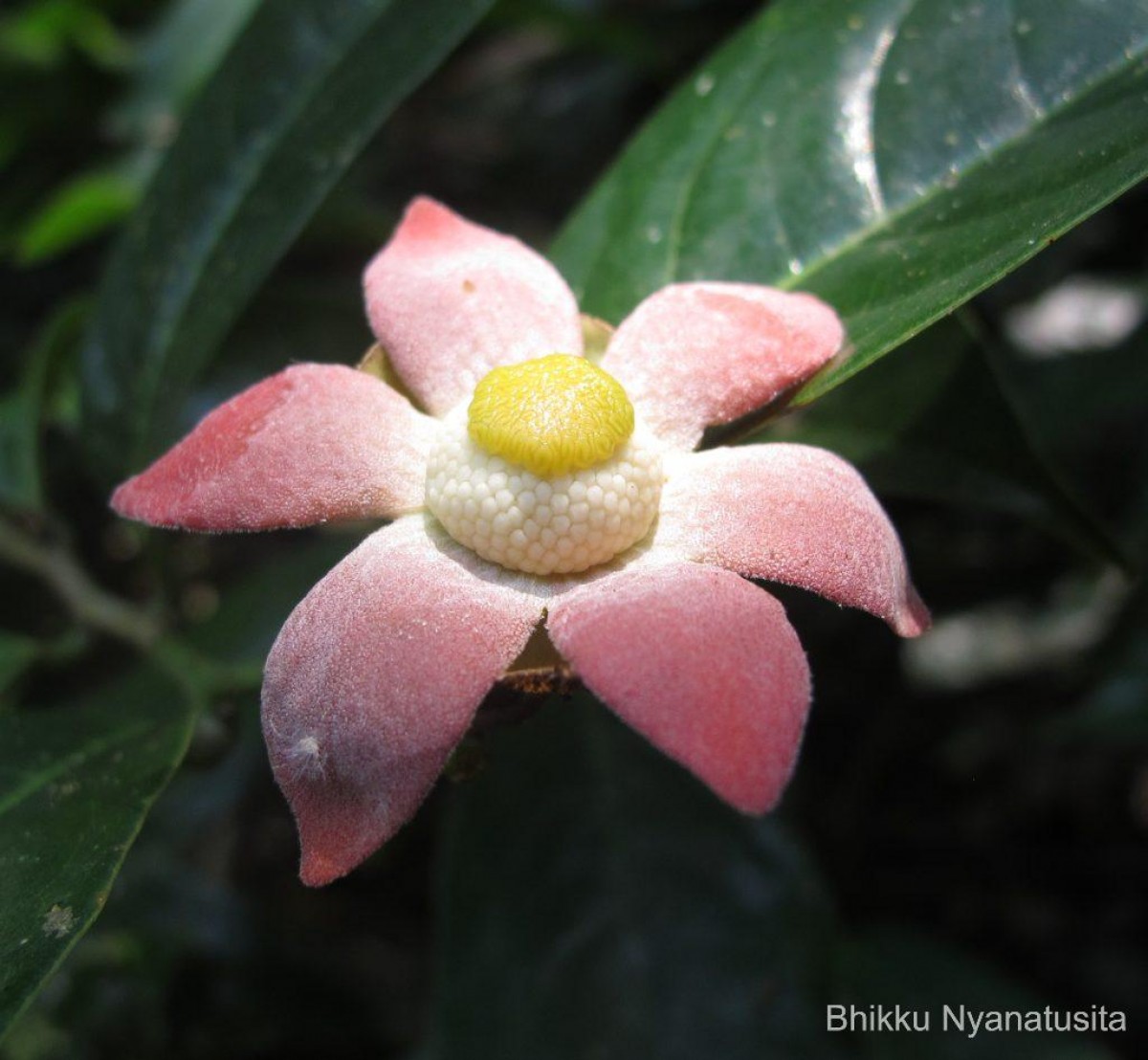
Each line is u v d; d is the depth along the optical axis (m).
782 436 0.11
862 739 0.15
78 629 0.12
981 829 0.15
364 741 0.08
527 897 0.12
